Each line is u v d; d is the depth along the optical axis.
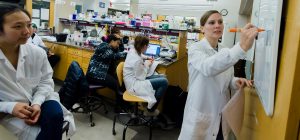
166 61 3.27
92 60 3.20
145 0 9.62
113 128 2.65
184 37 3.62
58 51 4.32
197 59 1.28
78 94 2.69
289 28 0.56
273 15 0.64
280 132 0.57
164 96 3.10
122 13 4.66
